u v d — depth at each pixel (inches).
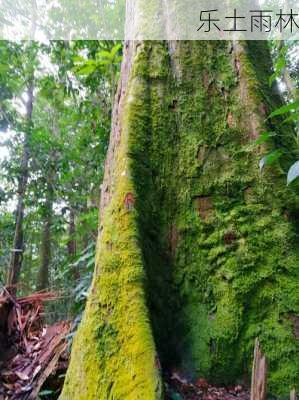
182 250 67.1
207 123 74.5
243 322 58.6
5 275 275.4
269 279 59.9
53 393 80.4
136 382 45.5
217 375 57.5
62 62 190.4
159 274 64.6
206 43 81.5
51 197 248.5
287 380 52.4
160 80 79.3
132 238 60.1
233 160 70.5
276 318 57.4
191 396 54.5
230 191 68.5
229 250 63.9
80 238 277.4
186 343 61.4
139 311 52.8
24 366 97.4
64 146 245.0
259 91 75.0
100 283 58.5
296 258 60.1
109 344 52.4
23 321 122.6
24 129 239.9
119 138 76.6
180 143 73.9
